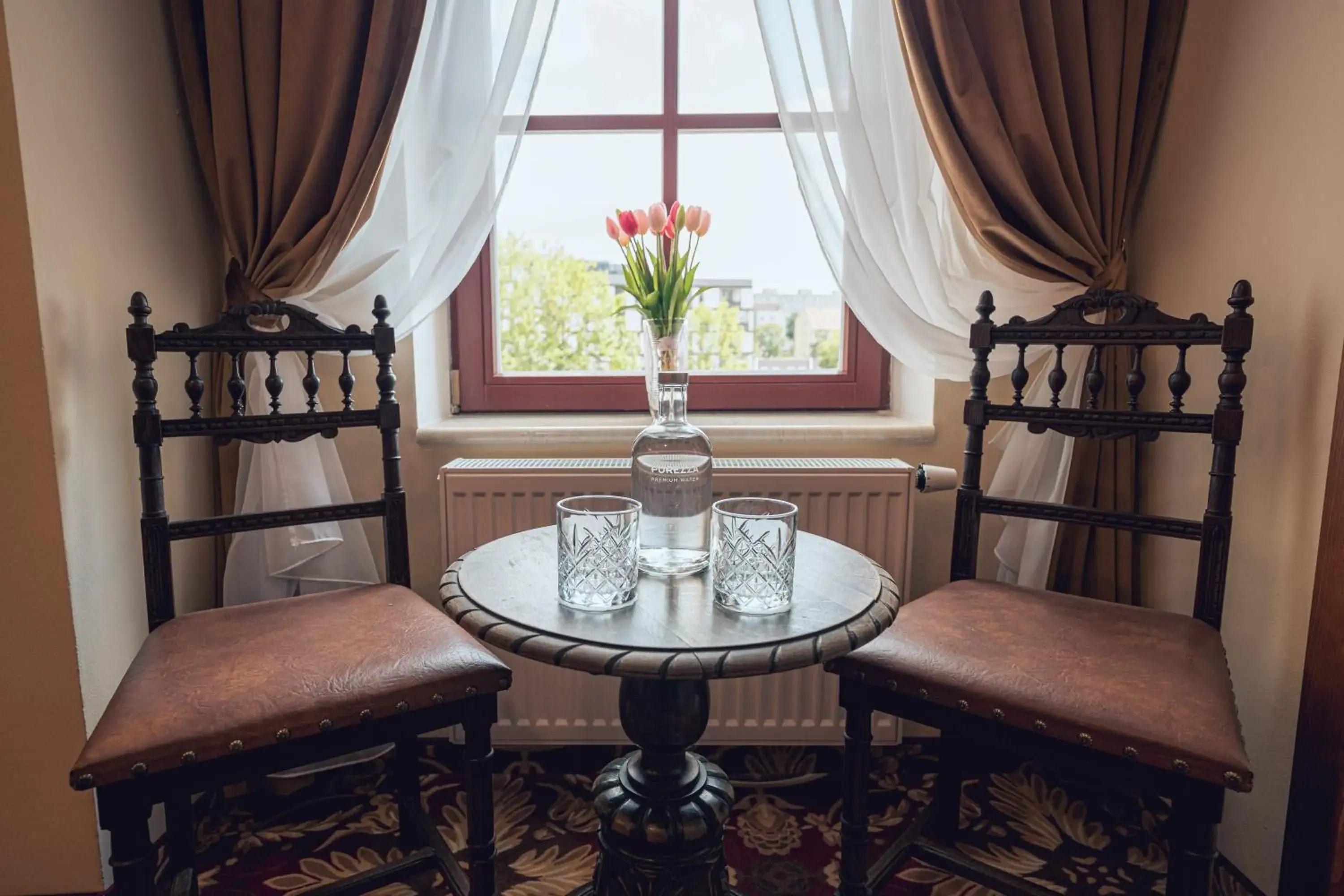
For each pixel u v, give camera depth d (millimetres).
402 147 1468
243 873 1344
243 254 1493
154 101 1401
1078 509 1297
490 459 1642
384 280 1521
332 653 1046
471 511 1549
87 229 1222
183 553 1479
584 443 1672
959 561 1390
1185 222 1454
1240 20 1309
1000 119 1438
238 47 1440
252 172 1476
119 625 1308
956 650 1065
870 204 1469
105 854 1261
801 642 847
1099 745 907
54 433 1149
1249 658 1316
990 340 1351
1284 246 1222
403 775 1380
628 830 1089
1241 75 1310
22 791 1220
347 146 1462
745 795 1583
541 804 1547
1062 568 1553
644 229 1308
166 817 1187
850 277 1490
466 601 964
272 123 1452
